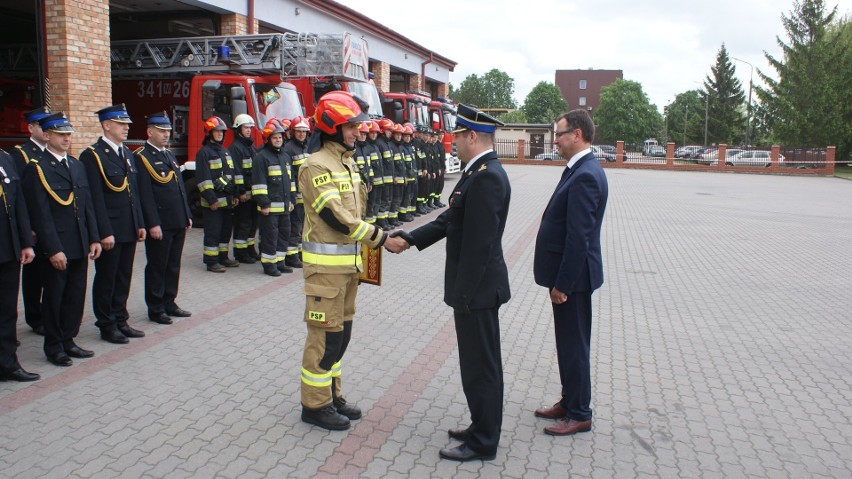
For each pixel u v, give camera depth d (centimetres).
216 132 855
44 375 512
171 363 545
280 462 388
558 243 430
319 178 411
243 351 577
